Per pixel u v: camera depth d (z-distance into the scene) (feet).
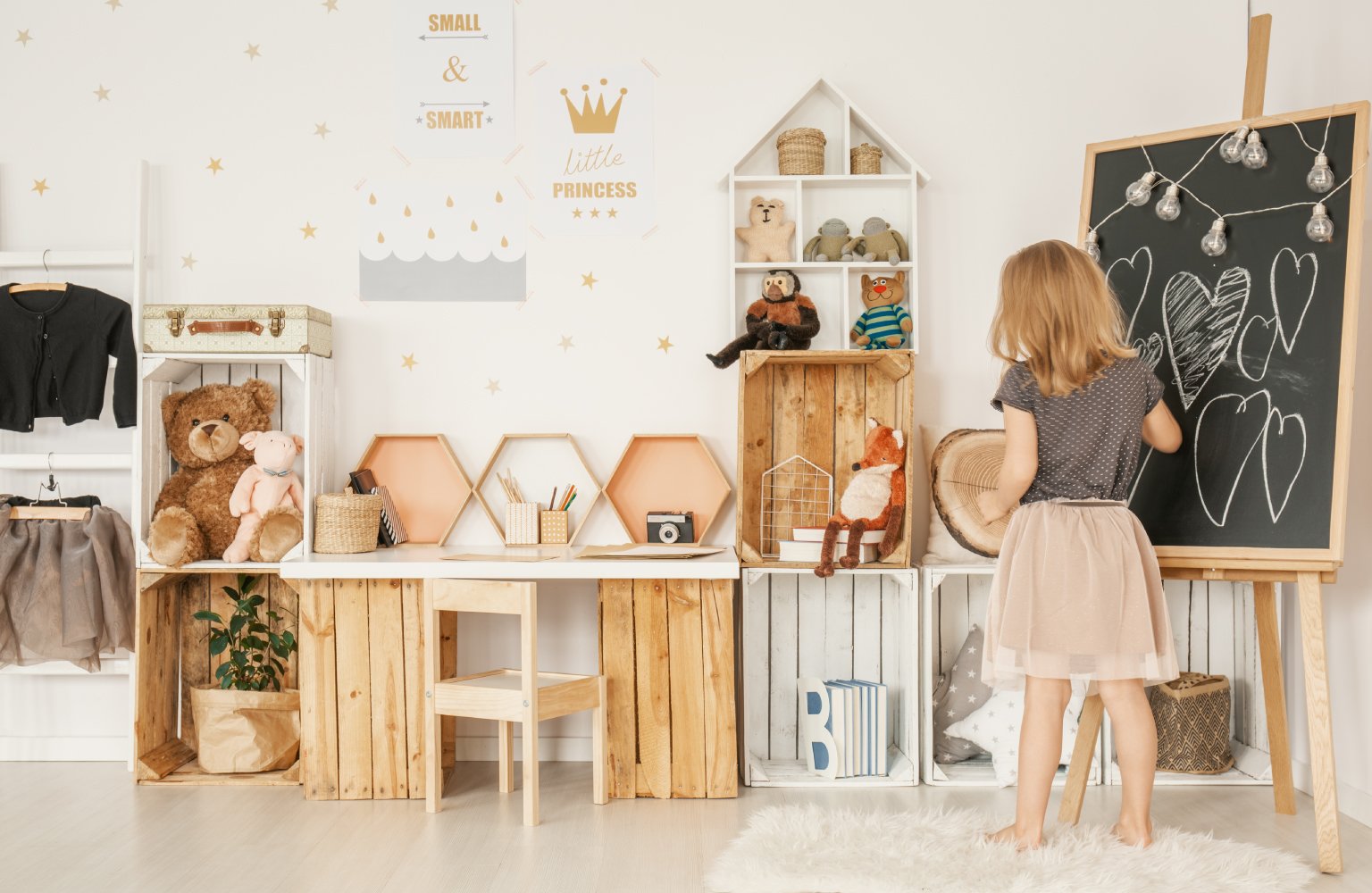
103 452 9.23
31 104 9.25
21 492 9.23
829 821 7.10
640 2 9.30
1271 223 7.11
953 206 9.26
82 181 9.24
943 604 9.11
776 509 9.11
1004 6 9.27
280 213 9.27
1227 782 8.36
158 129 9.26
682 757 7.97
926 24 9.29
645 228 9.25
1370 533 7.59
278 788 8.25
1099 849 6.43
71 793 8.12
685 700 7.96
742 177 9.00
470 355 9.27
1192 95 9.18
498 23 9.28
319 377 8.86
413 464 9.29
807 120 9.31
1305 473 6.75
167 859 6.66
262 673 8.81
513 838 7.07
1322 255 6.90
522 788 8.29
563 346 9.27
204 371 9.29
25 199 9.25
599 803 7.79
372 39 9.29
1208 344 7.23
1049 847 6.42
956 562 8.54
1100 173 7.84
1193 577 7.11
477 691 7.51
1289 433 6.84
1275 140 7.18
